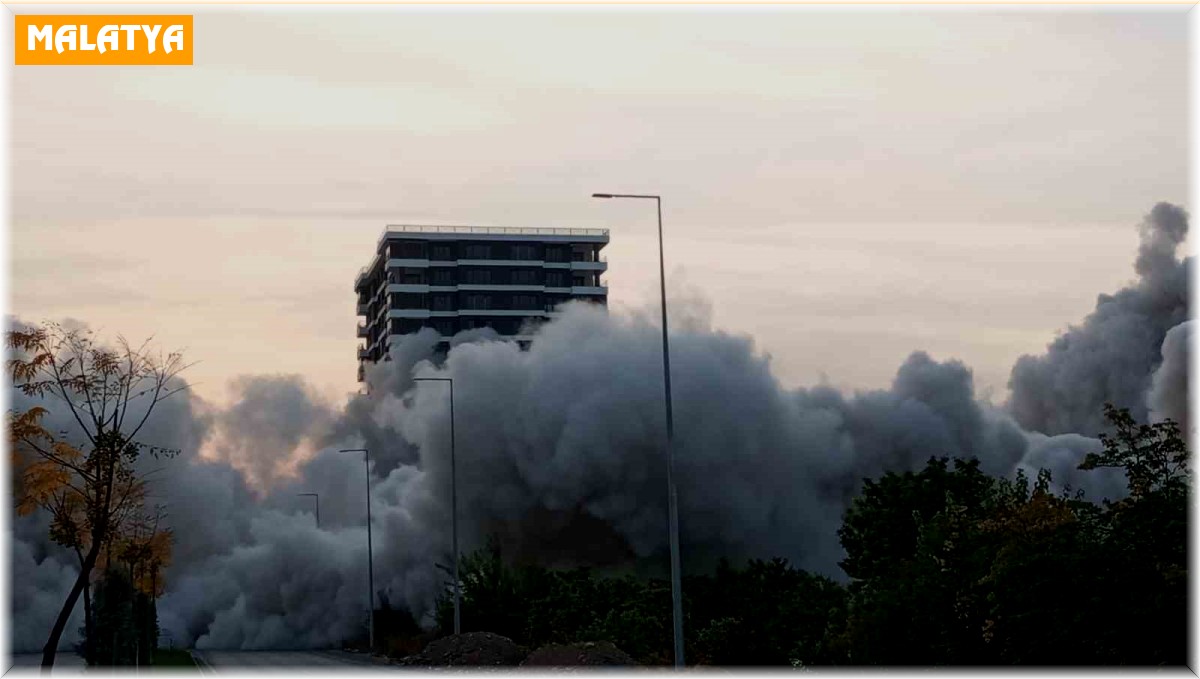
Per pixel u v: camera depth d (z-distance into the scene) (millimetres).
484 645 62156
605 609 71188
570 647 52688
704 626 59625
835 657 45625
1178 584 30234
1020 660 33312
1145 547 31703
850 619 43875
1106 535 34000
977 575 37531
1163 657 30625
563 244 199750
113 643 40125
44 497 35938
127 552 49062
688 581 63750
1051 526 35594
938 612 38844
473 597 76875
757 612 56469
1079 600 32094
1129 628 30875
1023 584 33125
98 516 37094
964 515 43281
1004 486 46656
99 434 37844
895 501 55781
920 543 42781
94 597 40531
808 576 61469
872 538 55250
